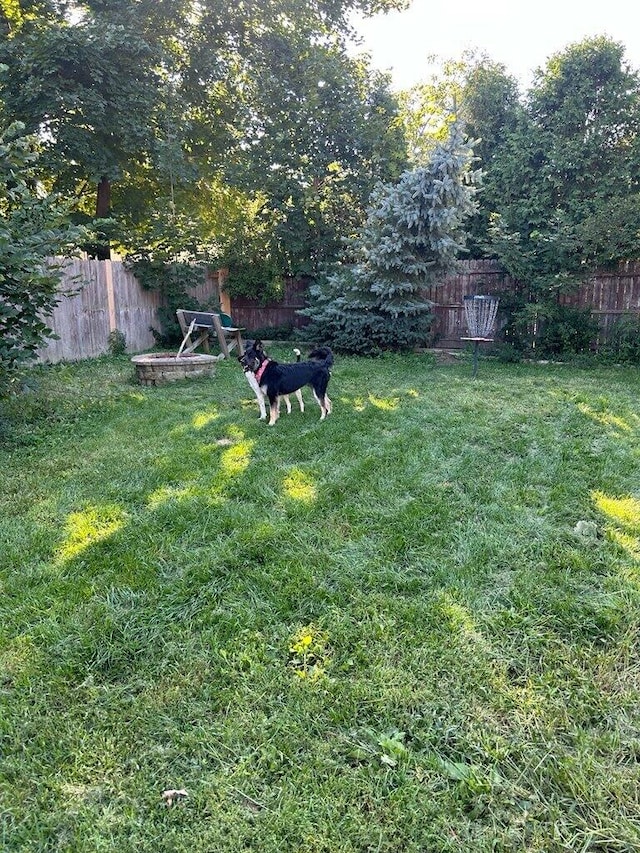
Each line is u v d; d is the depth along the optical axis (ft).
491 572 7.92
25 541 8.79
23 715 5.43
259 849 4.17
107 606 7.09
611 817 4.40
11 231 12.66
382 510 9.94
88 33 27.50
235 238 37.01
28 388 15.58
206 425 15.71
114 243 35.53
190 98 36.45
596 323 28.50
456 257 32.27
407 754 4.96
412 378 23.61
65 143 30.60
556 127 28.35
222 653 6.26
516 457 12.92
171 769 4.86
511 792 4.62
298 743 5.10
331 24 37.52
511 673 6.00
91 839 4.25
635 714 5.42
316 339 32.99
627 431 14.85
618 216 24.76
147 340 34.01
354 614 6.97
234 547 8.57
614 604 7.04
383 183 33.17
